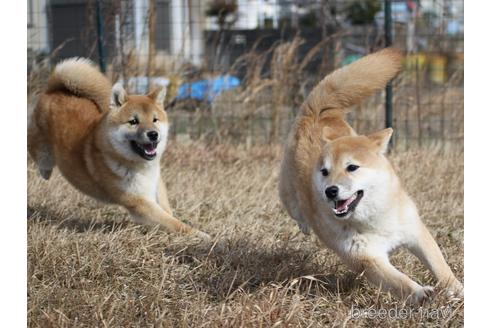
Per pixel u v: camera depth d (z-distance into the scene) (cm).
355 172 512
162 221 691
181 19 1555
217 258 614
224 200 795
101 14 1047
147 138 684
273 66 1106
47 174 788
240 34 1510
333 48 1157
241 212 754
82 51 1174
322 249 641
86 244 623
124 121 691
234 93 1127
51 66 1094
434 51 1213
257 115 1113
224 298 545
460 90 1143
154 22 1134
